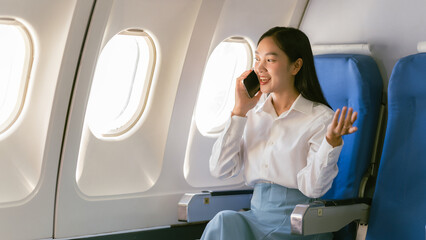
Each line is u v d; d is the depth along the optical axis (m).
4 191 3.02
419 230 2.38
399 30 2.95
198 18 3.15
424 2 2.82
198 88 3.38
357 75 2.74
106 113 3.41
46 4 2.81
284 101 2.56
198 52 3.27
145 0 3.01
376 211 2.55
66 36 2.89
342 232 2.74
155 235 3.53
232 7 3.27
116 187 3.38
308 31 3.58
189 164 3.62
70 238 3.22
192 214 2.85
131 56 3.37
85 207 3.25
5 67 3.02
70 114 3.04
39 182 3.09
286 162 2.50
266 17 3.48
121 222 3.39
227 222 2.46
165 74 3.37
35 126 3.11
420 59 2.45
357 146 2.72
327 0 3.43
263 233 2.48
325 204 2.36
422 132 2.44
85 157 3.30
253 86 2.49
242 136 2.71
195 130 3.57
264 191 2.57
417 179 2.44
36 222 3.11
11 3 2.73
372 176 2.85
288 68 2.48
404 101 2.51
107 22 2.96
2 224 3.00
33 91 3.06
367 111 2.72
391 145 2.54
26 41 2.94
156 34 3.21
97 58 3.00
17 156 3.09
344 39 3.29
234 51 3.68
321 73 2.96
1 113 3.08
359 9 3.20
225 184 3.72
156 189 3.48
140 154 3.48
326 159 2.26
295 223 2.25
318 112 2.50
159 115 3.45
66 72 2.96
